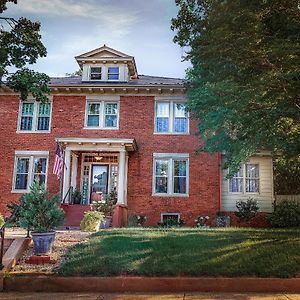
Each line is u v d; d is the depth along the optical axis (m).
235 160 13.04
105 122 19.81
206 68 10.90
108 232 11.22
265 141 11.37
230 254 7.89
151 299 6.06
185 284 6.69
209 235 10.23
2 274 7.00
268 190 19.31
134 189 19.05
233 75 9.84
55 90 19.89
